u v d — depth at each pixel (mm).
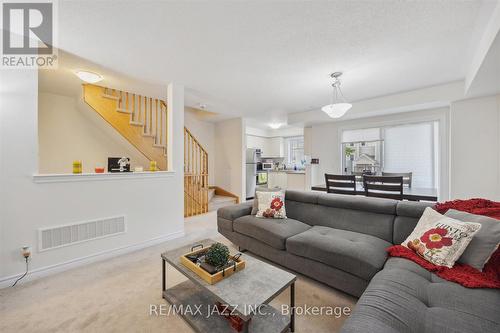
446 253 1477
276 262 2262
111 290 1911
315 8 1665
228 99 4031
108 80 3137
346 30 1944
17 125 2010
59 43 2146
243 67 2695
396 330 949
